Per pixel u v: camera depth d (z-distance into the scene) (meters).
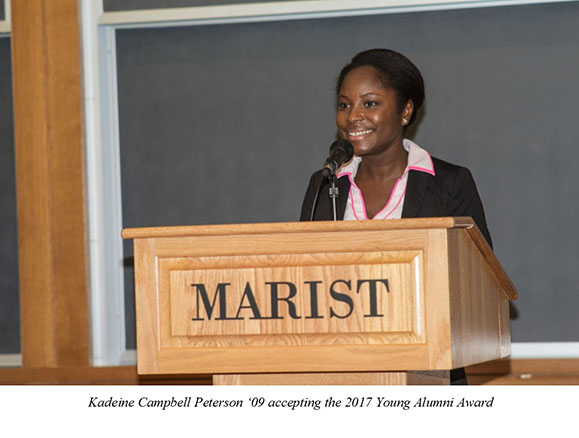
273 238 3.05
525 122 8.77
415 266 2.97
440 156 8.88
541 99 8.75
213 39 9.29
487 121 8.81
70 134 9.29
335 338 3.01
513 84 8.79
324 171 3.70
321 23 9.10
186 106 9.33
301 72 9.13
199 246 3.10
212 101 9.28
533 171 8.76
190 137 9.32
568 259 8.70
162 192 9.37
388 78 4.20
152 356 3.12
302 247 3.04
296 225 3.01
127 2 9.28
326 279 3.02
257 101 9.21
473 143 8.82
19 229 9.33
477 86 8.82
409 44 8.94
